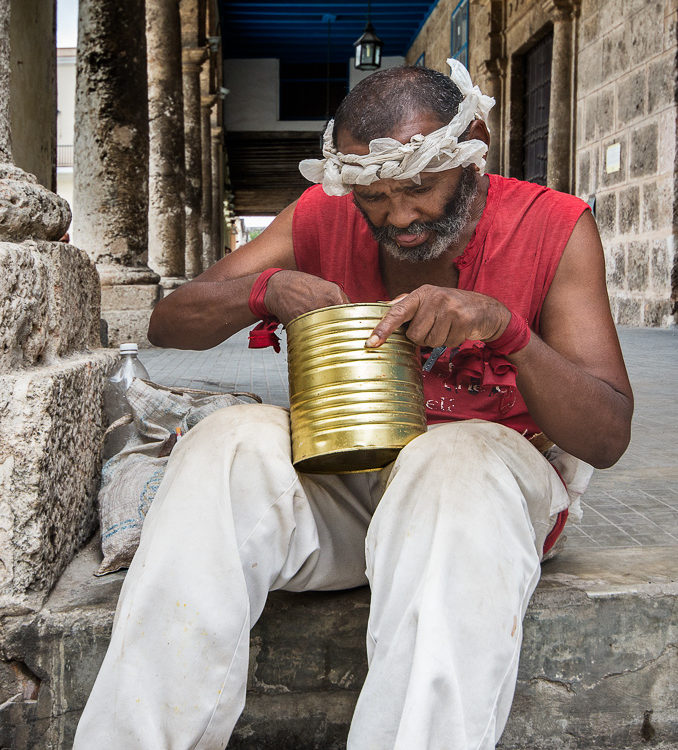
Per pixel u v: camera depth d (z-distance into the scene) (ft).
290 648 5.50
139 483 6.08
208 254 59.72
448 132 4.58
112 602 5.46
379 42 48.91
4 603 5.30
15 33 9.16
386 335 4.44
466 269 5.37
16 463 5.28
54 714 5.39
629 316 33.81
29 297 5.66
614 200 34.73
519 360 4.72
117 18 23.06
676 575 5.84
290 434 4.78
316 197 5.92
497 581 4.11
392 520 4.37
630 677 5.62
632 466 9.73
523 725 5.58
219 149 70.18
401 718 3.82
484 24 48.55
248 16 78.28
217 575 4.26
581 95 37.76
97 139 23.73
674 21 29.45
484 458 4.40
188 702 4.18
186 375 18.45
